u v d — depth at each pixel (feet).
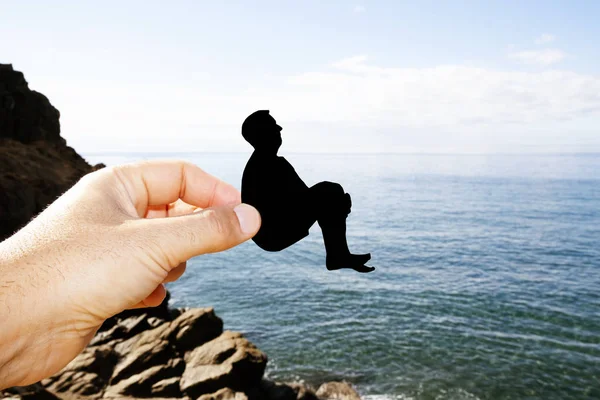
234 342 51.78
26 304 3.84
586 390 60.03
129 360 49.98
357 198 442.09
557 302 104.99
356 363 68.23
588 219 277.64
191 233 4.58
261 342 78.28
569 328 86.69
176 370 48.70
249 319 93.20
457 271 141.59
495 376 63.67
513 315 95.30
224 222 4.71
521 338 80.48
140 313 71.10
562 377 63.82
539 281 126.52
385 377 63.16
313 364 67.87
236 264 155.94
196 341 53.88
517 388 60.34
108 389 46.83
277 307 102.37
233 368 47.32
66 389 45.32
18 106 152.25
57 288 3.99
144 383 46.65
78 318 4.10
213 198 6.85
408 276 134.72
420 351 73.31
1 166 108.17
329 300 108.17
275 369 65.98
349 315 95.04
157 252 4.42
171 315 76.69
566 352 73.56
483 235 217.36
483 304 103.60
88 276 4.14
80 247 4.25
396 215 304.09
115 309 4.28
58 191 113.60
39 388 40.50
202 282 129.70
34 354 3.91
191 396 45.55
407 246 189.88
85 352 51.96
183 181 6.70
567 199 414.41
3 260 3.95
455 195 472.03
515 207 352.49
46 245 4.16
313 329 85.46
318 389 57.98
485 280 128.36
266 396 50.49
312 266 152.46
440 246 189.16
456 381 61.93
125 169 6.17
